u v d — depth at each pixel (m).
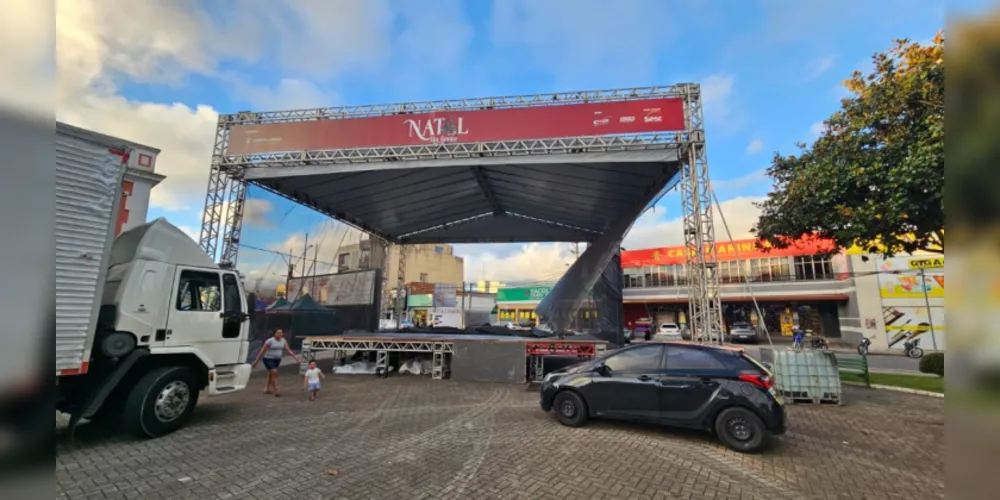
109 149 5.57
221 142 14.37
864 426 7.12
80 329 5.23
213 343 7.18
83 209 5.31
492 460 5.44
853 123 8.27
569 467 5.21
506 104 13.49
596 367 7.02
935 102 6.86
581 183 16.30
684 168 12.66
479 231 24.52
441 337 12.70
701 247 12.02
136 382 6.45
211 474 4.95
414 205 19.56
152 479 4.79
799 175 9.50
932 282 22.50
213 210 14.03
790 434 6.65
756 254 31.16
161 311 6.58
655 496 4.48
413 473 5.01
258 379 11.91
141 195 12.39
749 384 5.89
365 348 12.61
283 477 4.88
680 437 6.39
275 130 14.18
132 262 6.42
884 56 7.97
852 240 9.18
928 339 22.16
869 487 4.73
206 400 8.98
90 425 6.80
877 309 23.78
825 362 9.00
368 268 23.88
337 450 5.79
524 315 45.50
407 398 9.30
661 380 6.41
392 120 13.84
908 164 6.90
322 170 13.98
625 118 12.78
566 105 13.15
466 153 13.39
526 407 8.45
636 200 17.53
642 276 35.84
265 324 17.78
